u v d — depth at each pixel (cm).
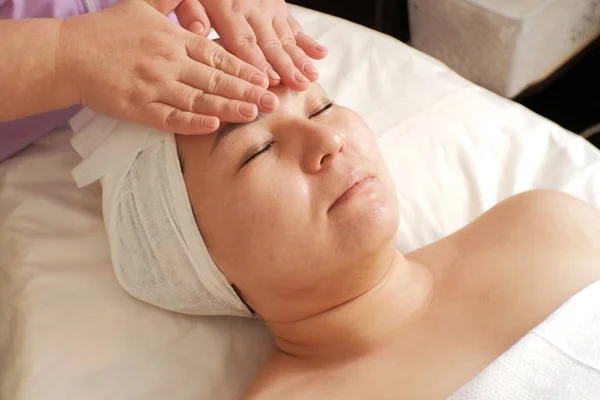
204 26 85
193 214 77
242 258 76
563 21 147
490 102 113
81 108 99
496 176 106
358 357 81
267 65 79
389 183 78
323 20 125
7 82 78
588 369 67
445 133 108
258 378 83
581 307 73
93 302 86
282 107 76
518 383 67
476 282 85
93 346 83
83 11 93
